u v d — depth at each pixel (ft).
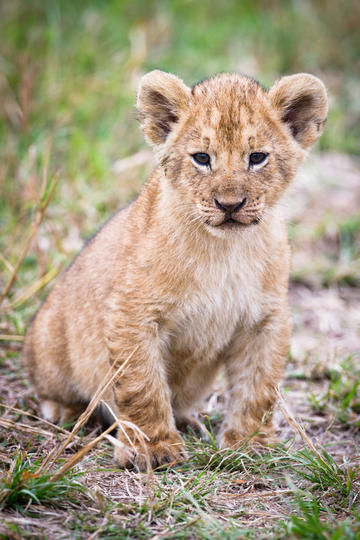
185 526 20.85
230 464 25.29
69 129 52.08
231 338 27.71
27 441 26.66
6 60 57.06
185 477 24.30
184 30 69.92
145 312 25.86
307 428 30.04
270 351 27.17
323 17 75.56
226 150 25.08
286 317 27.32
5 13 63.31
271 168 25.77
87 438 27.78
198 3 74.90
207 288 26.21
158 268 25.75
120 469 25.26
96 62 60.34
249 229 25.48
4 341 36.55
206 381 28.89
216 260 26.03
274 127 26.09
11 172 47.73
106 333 26.58
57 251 42.45
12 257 41.52
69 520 20.81
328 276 45.21
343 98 67.26
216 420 30.32
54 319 30.60
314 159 58.70
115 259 27.61
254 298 26.76
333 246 49.01
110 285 27.50
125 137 54.13
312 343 38.34
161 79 26.55
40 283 39.27
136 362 25.81
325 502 22.81
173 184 26.21
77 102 54.75
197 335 26.91
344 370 34.04
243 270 26.37
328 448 28.45
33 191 42.68
